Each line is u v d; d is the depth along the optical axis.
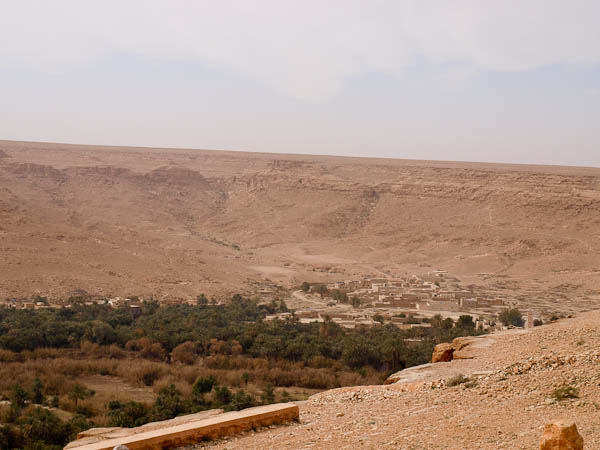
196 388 49.56
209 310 89.31
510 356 20.78
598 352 17.36
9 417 41.66
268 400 46.09
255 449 13.19
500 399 15.44
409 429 13.56
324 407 18.02
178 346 64.81
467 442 11.80
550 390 15.38
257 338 66.75
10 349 61.53
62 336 65.62
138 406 42.72
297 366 59.53
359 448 12.49
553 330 23.86
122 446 11.00
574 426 9.06
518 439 11.39
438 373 19.80
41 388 49.31
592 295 116.81
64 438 37.97
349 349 59.72
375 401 17.78
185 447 13.77
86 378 55.69
